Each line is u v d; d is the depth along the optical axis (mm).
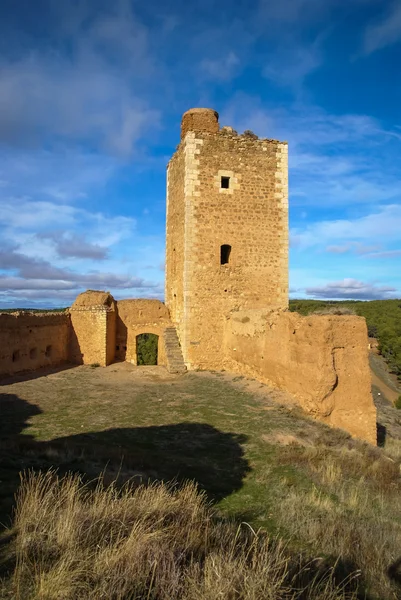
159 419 10484
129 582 3414
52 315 18625
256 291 18781
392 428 16203
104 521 4246
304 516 5539
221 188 18531
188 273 18094
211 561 3713
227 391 14078
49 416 10484
